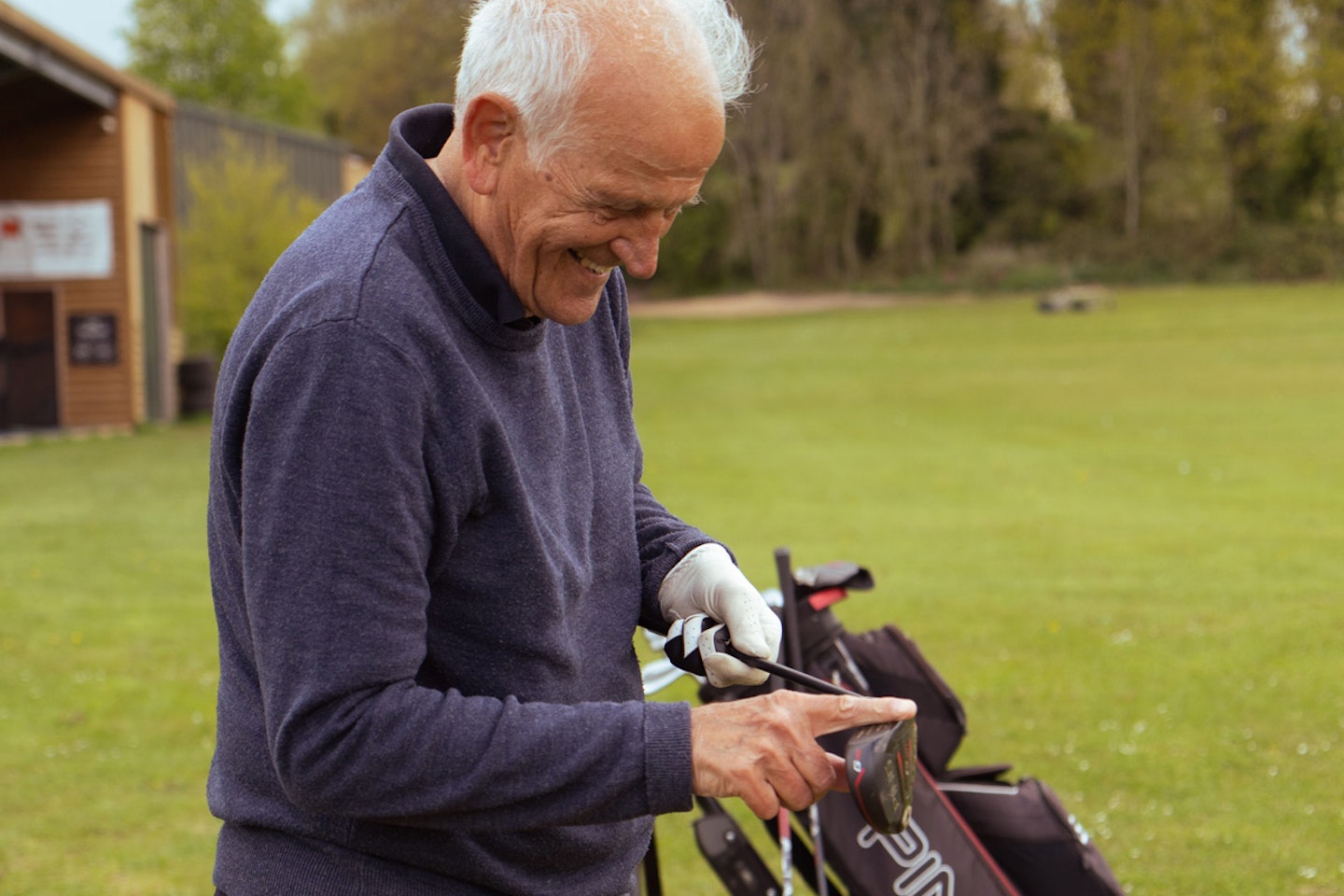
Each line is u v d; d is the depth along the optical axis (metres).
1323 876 3.61
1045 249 60.09
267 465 1.29
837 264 62.03
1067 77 62.03
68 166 19.30
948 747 2.60
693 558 1.67
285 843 1.45
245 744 1.45
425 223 1.37
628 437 1.71
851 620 6.83
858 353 35.28
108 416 19.62
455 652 1.43
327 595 1.27
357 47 64.00
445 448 1.34
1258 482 12.16
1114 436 16.83
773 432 18.48
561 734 1.31
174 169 26.92
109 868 3.80
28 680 5.82
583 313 1.43
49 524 10.35
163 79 54.62
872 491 12.12
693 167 1.32
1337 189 57.91
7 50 16.02
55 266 19.42
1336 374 24.75
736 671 1.53
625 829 1.62
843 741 2.48
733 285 62.50
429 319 1.33
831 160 60.22
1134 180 59.19
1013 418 19.75
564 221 1.33
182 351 22.58
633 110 1.29
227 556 1.43
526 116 1.31
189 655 6.27
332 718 1.27
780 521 10.44
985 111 61.41
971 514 10.62
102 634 6.71
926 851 2.51
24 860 3.86
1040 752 4.69
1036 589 7.58
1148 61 58.84
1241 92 57.25
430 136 1.55
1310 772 4.45
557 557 1.47
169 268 21.42
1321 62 57.62
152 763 4.74
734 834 2.70
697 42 1.33
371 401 1.28
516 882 1.49
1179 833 3.93
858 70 59.34
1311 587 7.48
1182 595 7.34
